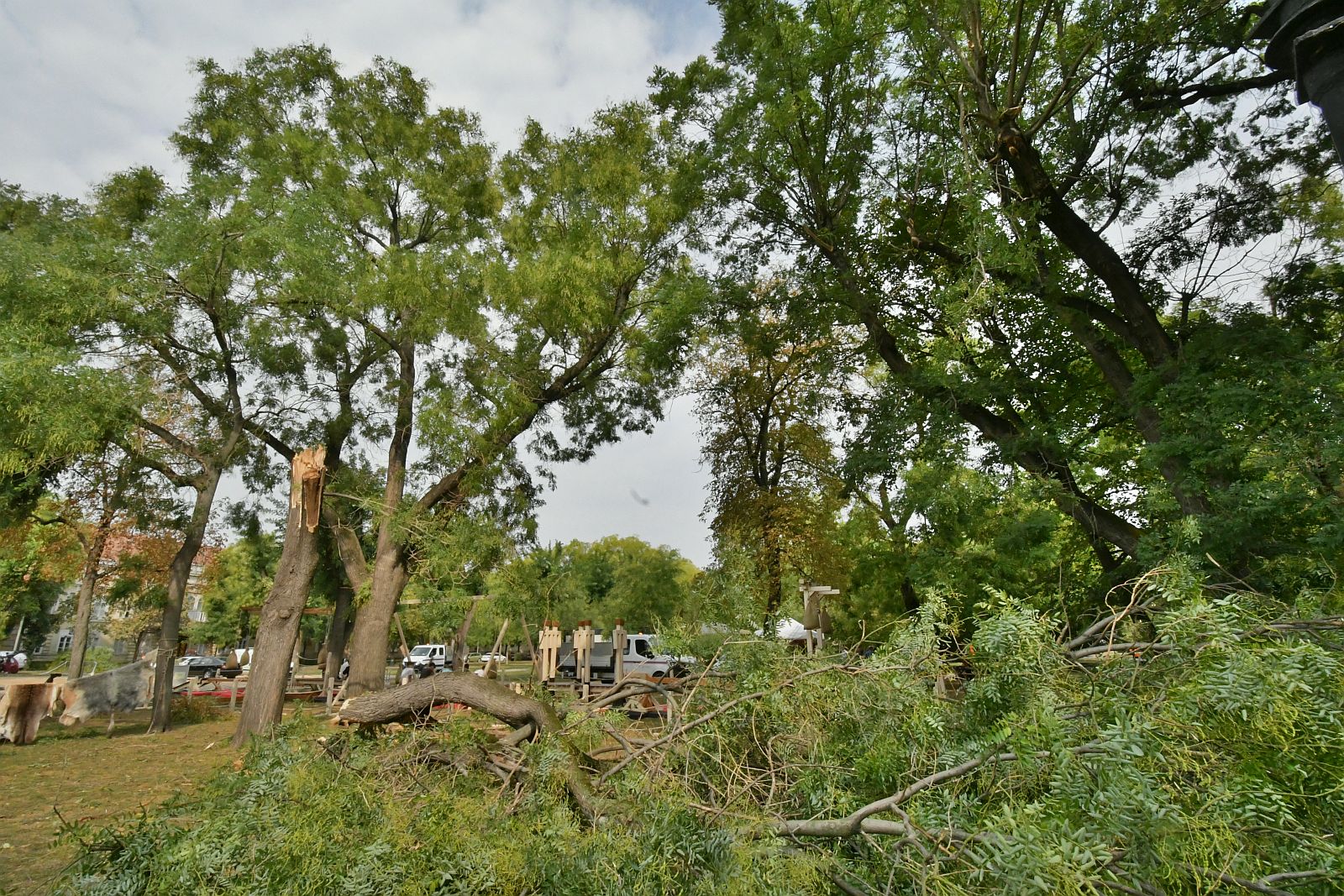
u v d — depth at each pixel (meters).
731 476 21.94
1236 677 2.55
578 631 13.90
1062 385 13.44
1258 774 2.50
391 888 2.95
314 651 46.12
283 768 3.83
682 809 3.28
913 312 14.00
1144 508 10.58
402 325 15.57
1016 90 10.20
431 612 13.62
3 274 11.87
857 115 12.42
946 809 2.92
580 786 3.99
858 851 3.21
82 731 14.52
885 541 19.48
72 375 11.52
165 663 14.73
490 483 15.39
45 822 6.87
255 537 19.81
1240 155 11.91
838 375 16.97
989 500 11.36
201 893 2.99
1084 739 2.82
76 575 23.31
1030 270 10.23
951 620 4.18
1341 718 2.55
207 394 15.28
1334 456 7.60
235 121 16.16
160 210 14.48
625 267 15.12
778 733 4.25
